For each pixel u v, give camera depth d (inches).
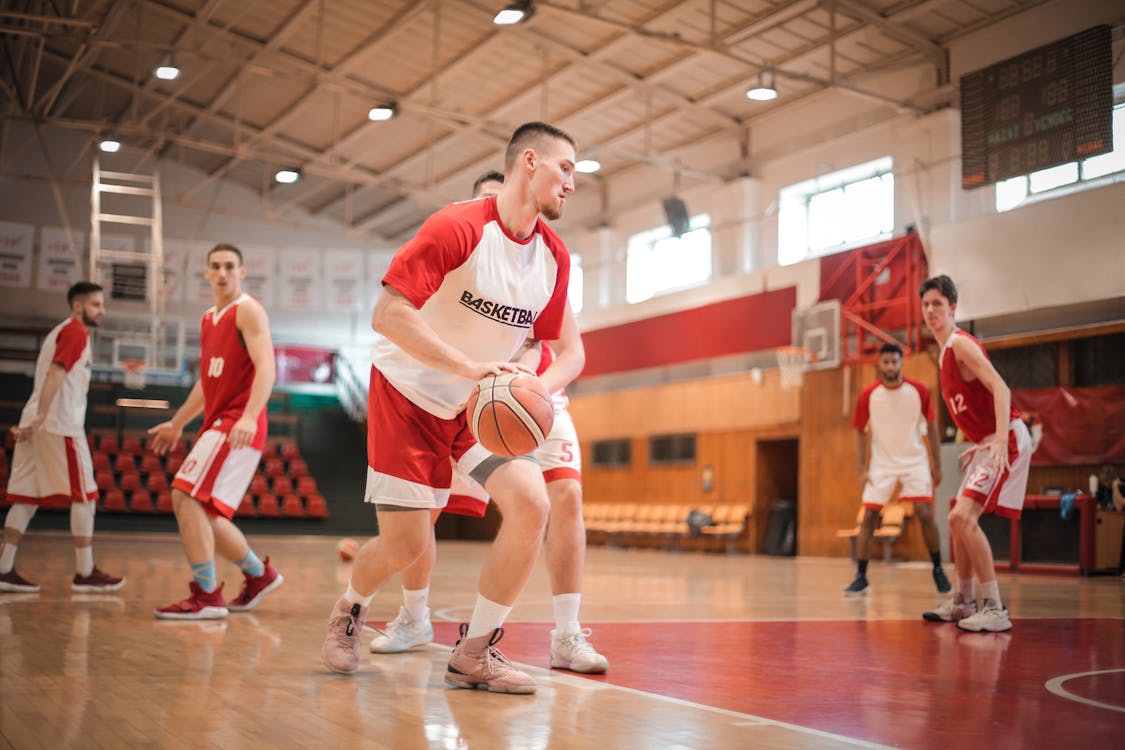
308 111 819.4
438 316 123.9
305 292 965.8
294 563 429.7
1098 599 310.0
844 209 664.4
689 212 788.6
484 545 816.3
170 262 923.4
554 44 658.2
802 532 657.6
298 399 974.4
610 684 125.7
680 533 733.3
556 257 129.1
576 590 141.7
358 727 95.0
